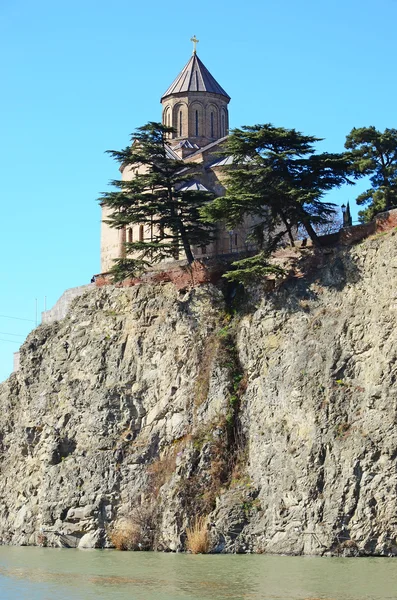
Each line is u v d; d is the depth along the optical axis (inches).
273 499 2881.4
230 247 3688.5
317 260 3139.8
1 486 3767.2
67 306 4003.4
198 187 3764.8
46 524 3361.2
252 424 3056.1
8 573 2544.3
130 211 3501.5
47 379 3740.2
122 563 2691.9
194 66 4350.4
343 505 2736.2
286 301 3132.4
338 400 2869.1
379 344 2847.0
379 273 2938.0
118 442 3344.0
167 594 2128.4
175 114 4288.9
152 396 3373.5
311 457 2834.6
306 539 2765.7
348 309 2972.4
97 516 3238.2
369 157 3474.4
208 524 2920.8
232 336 3270.2
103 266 4092.0
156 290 3513.8
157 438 3282.5
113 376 3464.6
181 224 3476.9
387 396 2773.1
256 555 2795.3
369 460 2736.2
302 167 3198.8
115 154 3508.9
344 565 2502.5
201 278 3435.0
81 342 3619.6
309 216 3149.6
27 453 3705.7
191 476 3046.3
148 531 3065.9
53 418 3570.4
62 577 2437.3
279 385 3014.3
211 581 2288.4
